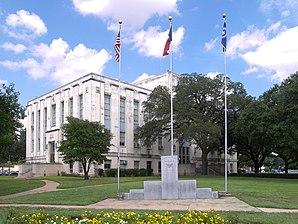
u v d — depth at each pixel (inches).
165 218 345.4
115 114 2164.1
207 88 1867.6
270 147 2096.5
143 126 2054.6
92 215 402.3
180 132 1786.4
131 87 2305.6
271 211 526.0
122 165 2162.9
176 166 740.7
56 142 2251.5
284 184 1190.9
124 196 733.9
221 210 528.1
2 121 936.9
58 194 811.4
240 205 599.8
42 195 794.8
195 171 2434.8
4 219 365.1
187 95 1878.7
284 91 1573.6
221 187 979.9
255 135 1770.4
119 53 934.4
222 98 1899.6
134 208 564.7
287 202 645.3
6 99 1072.2
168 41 957.2
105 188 976.3
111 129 2123.5
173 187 733.9
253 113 1727.4
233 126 1979.6
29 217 366.9
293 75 1642.5
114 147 2121.1
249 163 4084.6
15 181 1401.3
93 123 1595.7
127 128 2239.2
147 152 2362.2
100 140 1550.2
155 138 2033.7
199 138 1777.8
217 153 2974.9
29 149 2655.0
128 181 1375.5
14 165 3405.5
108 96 2150.6
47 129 2426.2
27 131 2699.3
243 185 1082.7
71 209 539.8
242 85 2006.6
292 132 1542.8
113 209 539.2
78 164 2043.6
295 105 1480.1
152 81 2559.1
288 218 440.1
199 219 340.8
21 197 759.7
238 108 1940.2
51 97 2410.2
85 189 949.2
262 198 709.9
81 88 2119.8
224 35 858.8
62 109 2299.5
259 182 1306.6
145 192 734.5
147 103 2009.1
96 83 2068.2
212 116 1966.0
